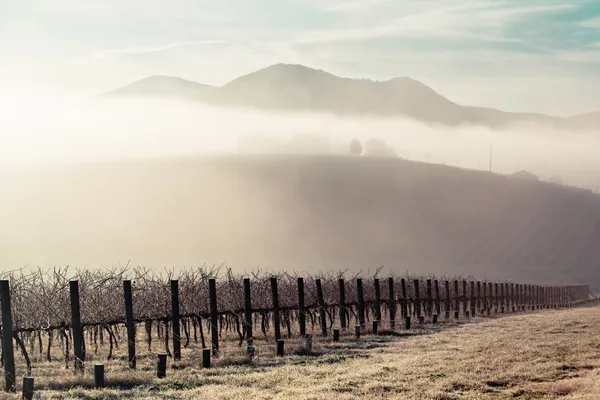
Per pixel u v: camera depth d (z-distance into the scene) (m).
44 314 24.20
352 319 43.69
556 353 24.61
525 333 32.72
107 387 18.75
